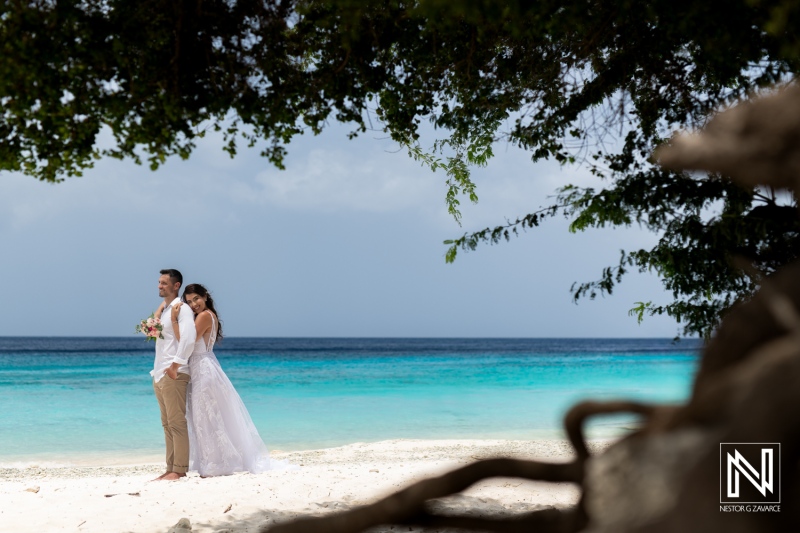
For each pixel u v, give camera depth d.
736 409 0.73
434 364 57.56
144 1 3.92
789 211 3.32
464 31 5.03
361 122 4.81
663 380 37.31
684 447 0.75
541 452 12.34
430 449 13.09
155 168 4.23
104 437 16.19
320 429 17.73
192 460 9.32
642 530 0.74
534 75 5.23
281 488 7.74
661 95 5.04
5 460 13.16
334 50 4.69
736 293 4.50
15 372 41.50
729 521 0.71
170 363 9.01
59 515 6.52
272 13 4.26
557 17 3.65
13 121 3.96
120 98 3.99
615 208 4.69
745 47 3.59
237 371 45.03
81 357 66.31
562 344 174.50
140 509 6.74
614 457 0.83
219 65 4.24
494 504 6.51
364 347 124.19
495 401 24.88
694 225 4.40
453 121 5.56
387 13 4.52
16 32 3.62
